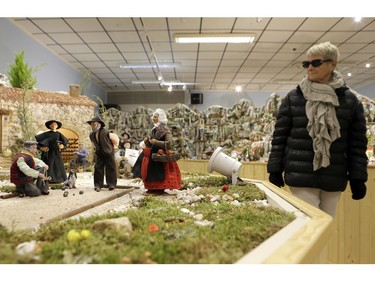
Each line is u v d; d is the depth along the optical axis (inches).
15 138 320.8
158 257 49.8
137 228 68.7
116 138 163.0
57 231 62.2
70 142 387.2
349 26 334.3
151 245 54.5
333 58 98.3
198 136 372.5
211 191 134.7
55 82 438.0
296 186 103.4
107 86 649.6
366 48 402.9
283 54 433.1
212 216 87.8
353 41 378.6
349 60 453.7
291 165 103.7
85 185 188.7
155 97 684.1
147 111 442.6
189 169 332.2
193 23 332.8
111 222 63.3
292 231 59.6
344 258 161.6
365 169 100.0
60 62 452.8
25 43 360.5
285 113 108.3
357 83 609.0
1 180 217.9
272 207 94.0
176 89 677.9
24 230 64.0
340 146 99.0
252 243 58.6
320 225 60.7
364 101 248.7
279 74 544.1
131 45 403.9
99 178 163.3
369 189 155.2
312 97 100.0
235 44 394.3
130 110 688.4
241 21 326.0
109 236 58.1
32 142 141.7
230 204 104.9
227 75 554.6
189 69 517.3
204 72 535.5
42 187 139.8
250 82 607.2
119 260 47.5
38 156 233.6
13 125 321.1
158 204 105.9
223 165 160.1
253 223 74.3
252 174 253.9
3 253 46.3
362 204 156.8
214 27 342.6
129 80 594.9
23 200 125.1
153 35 368.8
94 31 357.7
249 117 351.6
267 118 330.0
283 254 44.1
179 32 354.6
